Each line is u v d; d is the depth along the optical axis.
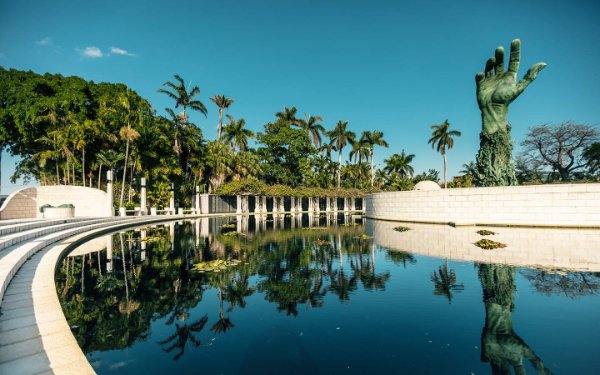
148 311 7.38
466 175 67.62
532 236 19.62
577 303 7.61
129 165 40.34
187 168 50.97
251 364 4.94
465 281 9.66
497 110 28.19
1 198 35.72
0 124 35.94
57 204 32.50
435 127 59.62
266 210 61.78
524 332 6.05
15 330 5.48
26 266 10.25
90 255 14.23
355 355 5.23
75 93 38.22
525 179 55.44
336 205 69.50
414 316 6.95
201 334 6.12
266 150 61.56
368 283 9.62
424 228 25.28
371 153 69.31
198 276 10.57
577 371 4.64
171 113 45.44
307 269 11.59
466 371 4.68
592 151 48.97
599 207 22.42
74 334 6.16
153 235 22.00
